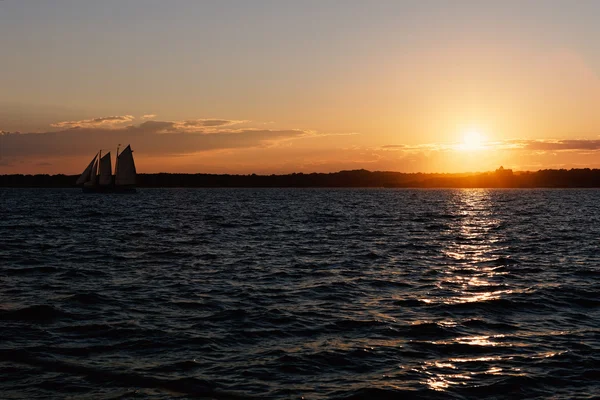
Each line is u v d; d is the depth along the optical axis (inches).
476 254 1535.4
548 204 5398.6
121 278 1106.1
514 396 539.5
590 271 1217.4
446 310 854.5
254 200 6638.8
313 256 1466.5
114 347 659.4
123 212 3752.5
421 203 5718.5
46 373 572.1
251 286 1033.5
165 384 551.8
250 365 607.8
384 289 1015.0
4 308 829.8
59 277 1109.7
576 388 557.9
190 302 894.4
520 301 911.7
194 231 2237.9
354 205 5137.8
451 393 544.7
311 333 729.0
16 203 5290.4
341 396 533.0
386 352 656.4
